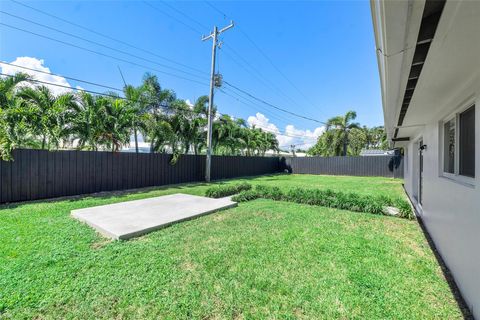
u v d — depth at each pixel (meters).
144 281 2.42
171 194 8.03
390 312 2.01
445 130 3.42
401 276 2.60
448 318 1.96
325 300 2.16
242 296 2.21
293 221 4.74
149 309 2.01
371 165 16.48
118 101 8.41
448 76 1.98
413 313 2.00
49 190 6.86
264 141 21.72
